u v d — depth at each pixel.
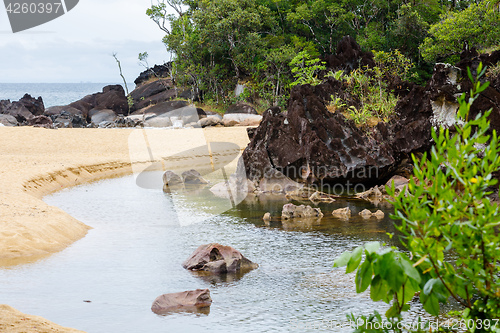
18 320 6.09
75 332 5.92
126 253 10.27
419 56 53.38
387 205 15.40
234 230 12.30
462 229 2.95
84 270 9.09
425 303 3.10
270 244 11.00
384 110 25.53
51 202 16.25
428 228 2.93
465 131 2.99
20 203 13.62
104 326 6.65
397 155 17.95
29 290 7.98
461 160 2.94
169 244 11.00
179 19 63.75
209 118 49.00
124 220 13.43
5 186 16.28
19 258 9.72
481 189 2.90
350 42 43.03
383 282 3.15
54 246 10.59
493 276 3.04
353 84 30.19
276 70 58.53
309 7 65.38
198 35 61.31
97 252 10.30
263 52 58.72
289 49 56.00
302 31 64.69
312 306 7.39
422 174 3.03
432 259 3.00
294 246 10.83
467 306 3.09
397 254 3.07
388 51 55.12
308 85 19.66
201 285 8.42
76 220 12.66
